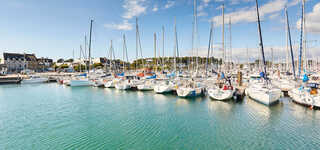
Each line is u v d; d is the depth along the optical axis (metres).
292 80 25.08
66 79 40.69
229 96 19.38
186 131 11.82
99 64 86.69
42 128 12.59
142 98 22.47
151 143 10.21
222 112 15.76
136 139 10.76
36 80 44.78
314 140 10.27
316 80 24.61
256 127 12.26
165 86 24.73
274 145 9.78
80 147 9.83
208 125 12.78
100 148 9.70
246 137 10.80
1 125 13.23
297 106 16.94
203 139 10.62
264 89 18.86
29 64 97.38
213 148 9.55
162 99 21.62
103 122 13.71
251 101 19.47
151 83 28.62
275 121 13.24
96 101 21.19
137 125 13.03
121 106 18.56
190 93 21.81
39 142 10.48
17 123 13.66
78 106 18.84
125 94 25.58
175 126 12.73
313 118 13.66
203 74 37.25
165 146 9.84
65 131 12.03
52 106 18.97
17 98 23.81
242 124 12.86
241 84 26.98
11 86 38.41
